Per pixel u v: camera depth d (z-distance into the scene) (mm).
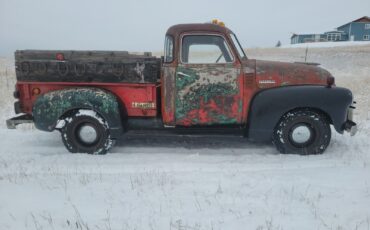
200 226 2992
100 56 5043
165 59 5406
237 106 5016
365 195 3545
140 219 3129
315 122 4938
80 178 4105
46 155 5129
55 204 3443
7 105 8930
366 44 44219
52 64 4926
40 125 5008
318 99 4809
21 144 5691
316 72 5105
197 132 5172
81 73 4945
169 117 5086
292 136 5020
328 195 3557
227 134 5137
